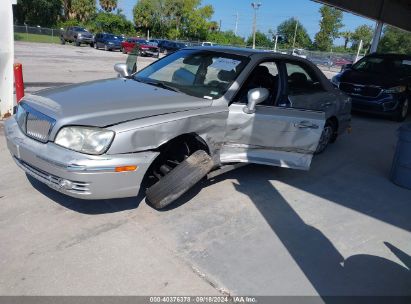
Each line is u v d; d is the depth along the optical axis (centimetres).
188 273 292
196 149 403
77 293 262
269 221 384
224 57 458
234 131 409
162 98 378
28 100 363
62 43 3809
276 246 340
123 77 469
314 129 431
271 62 481
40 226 336
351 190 489
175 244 328
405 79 989
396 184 523
